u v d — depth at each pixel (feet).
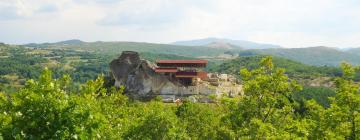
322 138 127.65
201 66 436.76
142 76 419.13
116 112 155.94
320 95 515.09
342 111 127.44
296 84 140.26
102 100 149.59
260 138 120.57
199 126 166.40
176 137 128.47
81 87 105.60
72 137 63.16
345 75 133.69
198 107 185.98
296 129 127.95
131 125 127.65
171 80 418.31
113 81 435.94
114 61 442.09
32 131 63.21
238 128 134.82
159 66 439.63
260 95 141.49
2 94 73.00
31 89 66.03
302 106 231.50
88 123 65.57
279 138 113.39
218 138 139.33
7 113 68.49
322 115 135.64
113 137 107.34
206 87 403.54
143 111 167.53
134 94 413.39
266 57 144.56
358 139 125.39
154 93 412.36
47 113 63.98
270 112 140.05
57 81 70.28
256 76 142.31
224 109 152.97
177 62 434.71
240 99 143.43
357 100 125.59
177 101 378.32
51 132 62.95
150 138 124.36
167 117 127.65
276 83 139.33
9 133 60.95
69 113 64.59
